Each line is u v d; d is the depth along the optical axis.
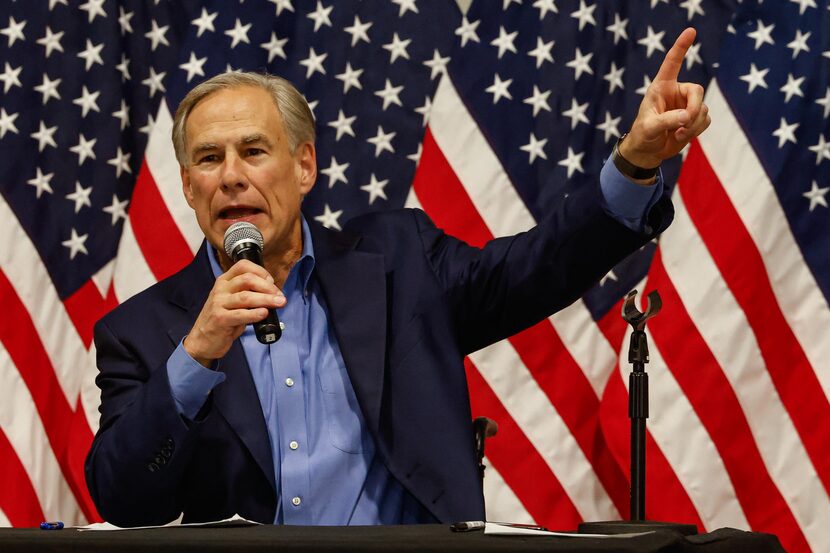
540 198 9.88
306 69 10.31
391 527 4.15
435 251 6.50
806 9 9.68
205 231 6.25
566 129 9.98
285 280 6.37
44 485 9.57
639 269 9.76
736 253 9.27
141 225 9.73
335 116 10.24
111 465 5.43
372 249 6.56
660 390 9.16
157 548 3.72
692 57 9.94
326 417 6.01
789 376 9.19
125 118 10.40
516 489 9.39
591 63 10.08
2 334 9.77
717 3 9.99
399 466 5.75
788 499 9.05
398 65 10.27
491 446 9.46
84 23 10.42
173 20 10.46
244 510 5.76
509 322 6.34
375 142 10.19
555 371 9.60
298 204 6.45
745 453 9.09
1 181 10.09
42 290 9.99
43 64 10.33
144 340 6.14
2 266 9.91
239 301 5.07
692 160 9.49
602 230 5.81
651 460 9.10
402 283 6.34
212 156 6.23
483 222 9.78
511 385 9.57
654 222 5.80
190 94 6.41
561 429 9.49
